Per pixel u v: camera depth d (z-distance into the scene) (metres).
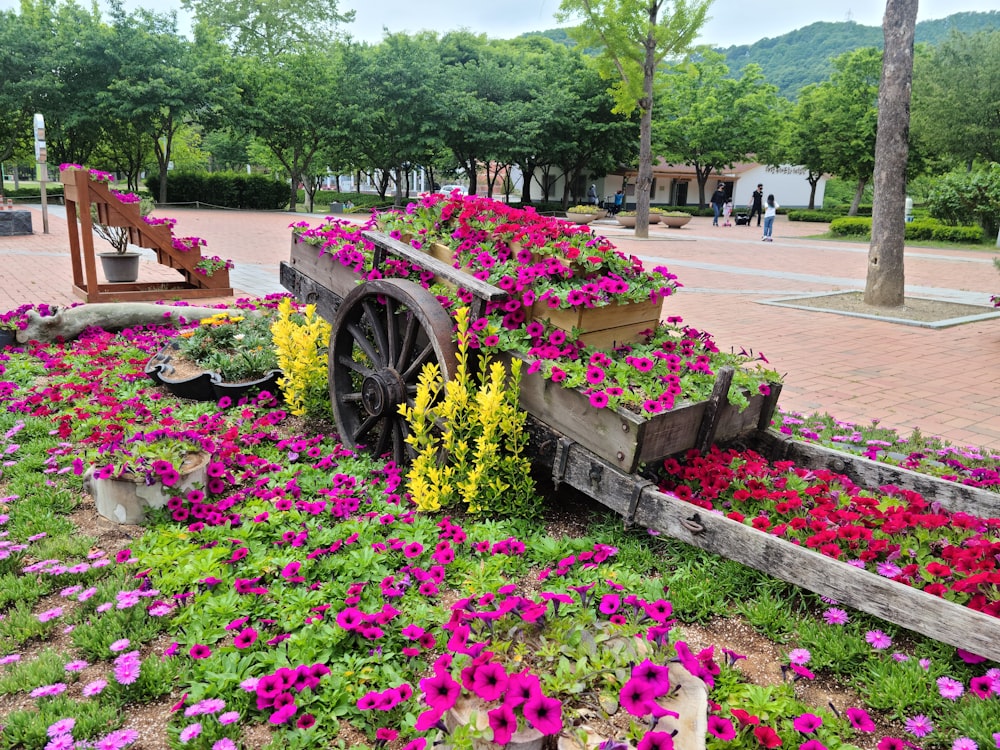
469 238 3.94
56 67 30.16
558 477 3.30
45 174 16.91
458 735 1.83
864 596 2.32
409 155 36.03
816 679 2.46
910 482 3.38
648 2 21.58
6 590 2.78
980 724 2.16
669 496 2.88
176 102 30.50
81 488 3.69
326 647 2.46
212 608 2.66
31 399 4.72
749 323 9.24
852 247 23.19
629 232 27.02
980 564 2.59
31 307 6.71
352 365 4.23
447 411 3.37
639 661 2.06
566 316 3.53
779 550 2.53
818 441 4.59
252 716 2.23
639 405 3.04
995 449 4.88
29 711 2.20
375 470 3.91
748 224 37.75
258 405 4.94
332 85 34.22
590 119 37.88
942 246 23.69
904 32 9.90
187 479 3.47
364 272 4.27
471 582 2.85
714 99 45.19
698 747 1.85
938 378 6.72
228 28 47.50
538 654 2.11
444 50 40.72
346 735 2.18
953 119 28.69
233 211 33.53
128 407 4.77
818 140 40.00
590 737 1.86
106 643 2.51
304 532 3.17
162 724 2.20
